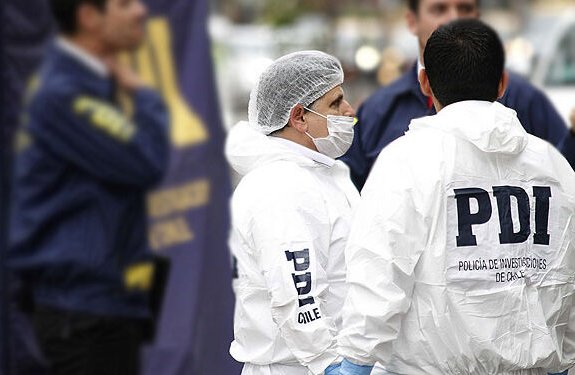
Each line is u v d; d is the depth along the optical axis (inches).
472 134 299.3
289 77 335.6
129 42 350.0
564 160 316.8
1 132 387.9
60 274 338.6
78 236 339.6
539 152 311.0
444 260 296.2
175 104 444.8
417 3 451.2
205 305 450.3
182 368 437.7
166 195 439.8
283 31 1711.4
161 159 350.0
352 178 421.1
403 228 294.0
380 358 294.8
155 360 436.8
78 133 339.0
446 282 296.7
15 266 341.4
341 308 324.2
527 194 305.7
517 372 303.9
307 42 1715.1
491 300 298.4
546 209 308.0
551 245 308.7
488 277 298.4
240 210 324.5
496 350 297.9
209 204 449.1
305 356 311.0
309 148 342.0
